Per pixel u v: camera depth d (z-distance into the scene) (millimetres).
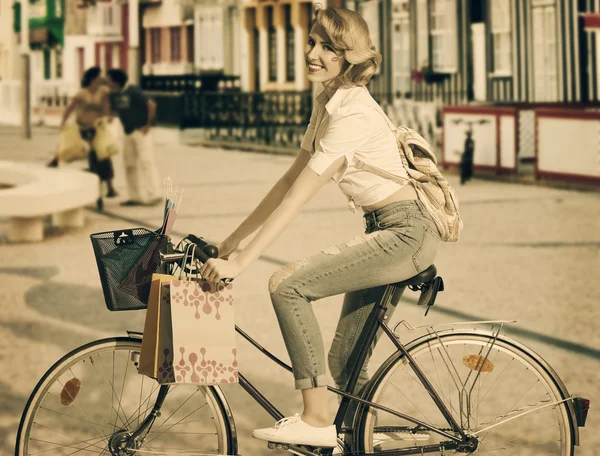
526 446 4043
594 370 5129
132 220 10977
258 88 26234
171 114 23344
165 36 27234
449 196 3379
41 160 18391
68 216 10445
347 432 3514
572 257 8422
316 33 3283
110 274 3223
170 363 3162
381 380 3471
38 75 30203
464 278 7555
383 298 3459
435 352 3986
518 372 5027
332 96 3342
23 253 8961
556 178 14102
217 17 26344
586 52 19062
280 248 8914
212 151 20969
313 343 3322
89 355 3416
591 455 4016
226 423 3432
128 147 12250
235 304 6738
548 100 19500
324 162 3223
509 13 19812
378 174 3318
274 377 5066
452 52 20625
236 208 11711
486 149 15406
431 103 20469
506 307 6562
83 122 12281
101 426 4273
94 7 28672
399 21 21562
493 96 20156
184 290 3141
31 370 5191
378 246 3291
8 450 4043
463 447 3459
